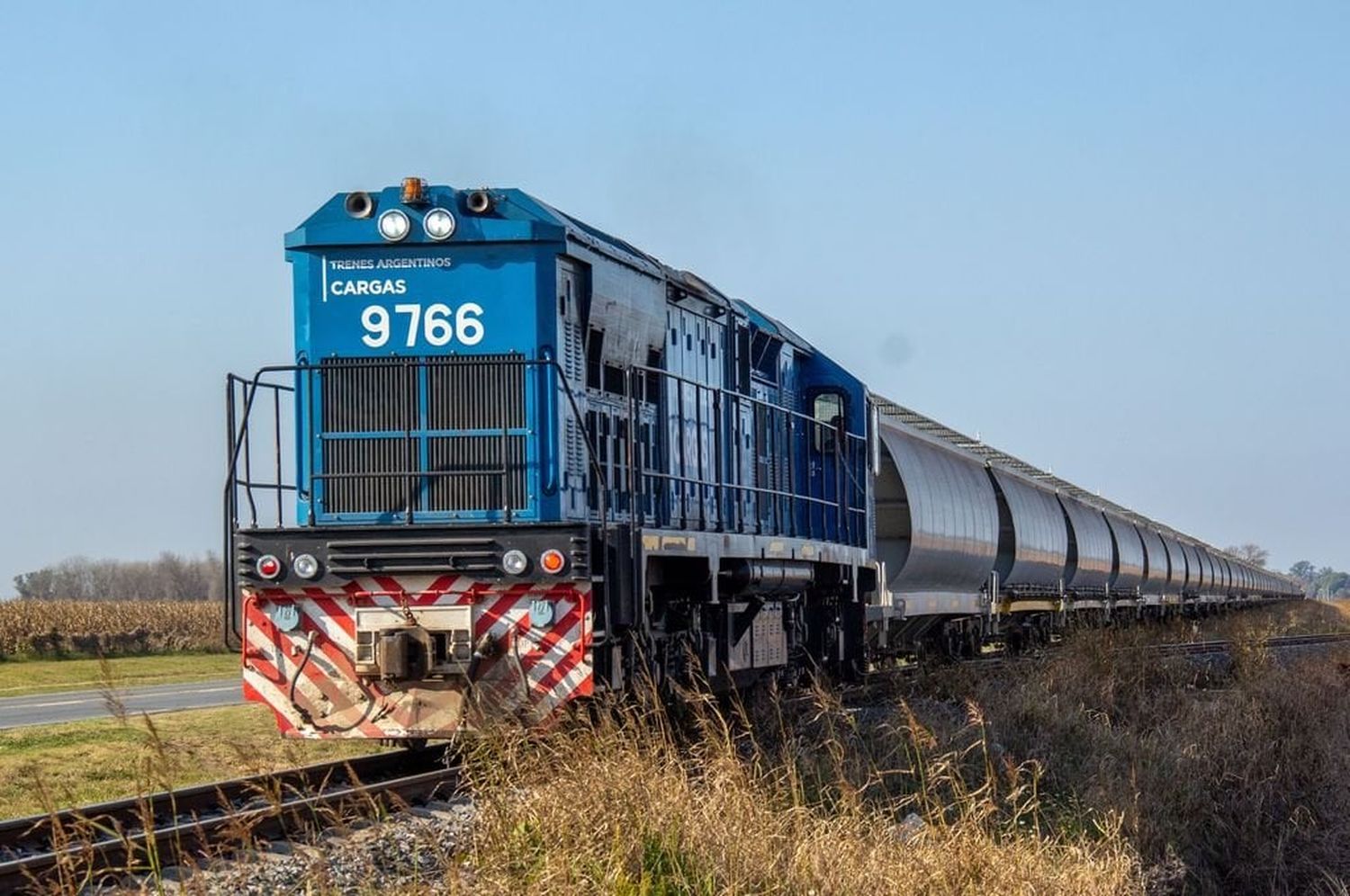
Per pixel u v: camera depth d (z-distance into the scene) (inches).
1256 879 1203.9
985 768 1135.6
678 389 1269.7
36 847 782.5
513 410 1037.2
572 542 954.7
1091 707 1573.6
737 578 1254.9
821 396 1727.4
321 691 978.7
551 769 783.1
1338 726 1549.0
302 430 1056.8
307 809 808.9
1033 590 2650.1
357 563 971.9
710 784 822.5
